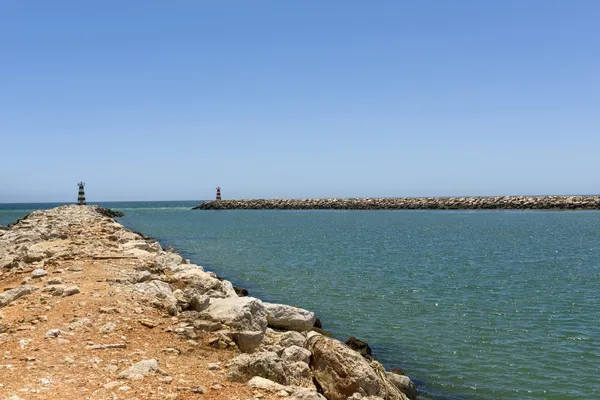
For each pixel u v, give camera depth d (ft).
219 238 166.71
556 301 67.62
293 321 43.50
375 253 122.42
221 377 26.05
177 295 40.91
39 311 34.58
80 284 42.52
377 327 54.95
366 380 29.43
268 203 449.48
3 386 22.53
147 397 22.29
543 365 43.93
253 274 90.22
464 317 59.16
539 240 152.76
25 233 86.99
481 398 37.73
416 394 37.24
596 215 281.13
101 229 103.19
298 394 24.23
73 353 27.17
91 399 21.59
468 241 151.23
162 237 172.35
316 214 343.26
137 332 31.40
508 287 77.56
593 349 47.78
